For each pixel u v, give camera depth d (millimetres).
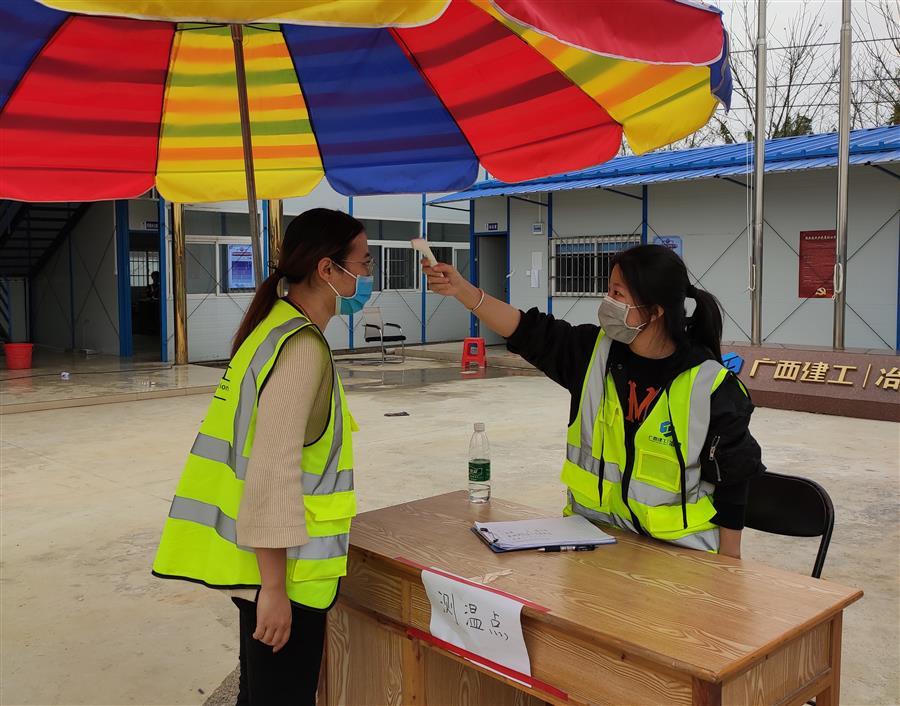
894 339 12102
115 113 3334
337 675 2572
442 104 3398
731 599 1966
